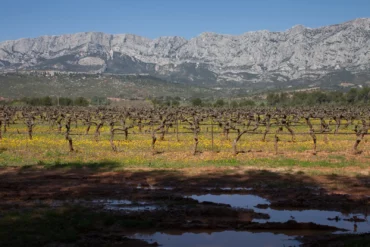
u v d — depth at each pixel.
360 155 31.39
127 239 14.58
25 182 22.66
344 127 57.03
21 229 14.73
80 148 35.19
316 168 26.48
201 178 23.75
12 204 18.22
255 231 15.72
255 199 19.89
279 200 19.42
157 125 63.06
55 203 18.64
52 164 27.72
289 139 42.88
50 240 13.92
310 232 15.62
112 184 22.41
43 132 49.66
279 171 25.61
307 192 20.77
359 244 13.43
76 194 20.27
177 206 18.41
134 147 36.00
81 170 25.95
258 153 32.19
